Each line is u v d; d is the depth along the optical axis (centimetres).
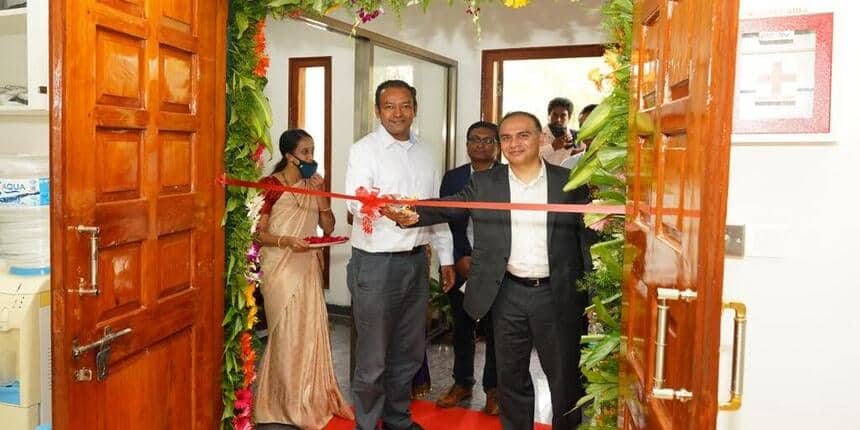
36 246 212
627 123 184
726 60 100
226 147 224
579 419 260
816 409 181
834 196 177
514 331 247
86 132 156
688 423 110
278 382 310
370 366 264
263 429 304
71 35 150
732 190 183
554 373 246
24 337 198
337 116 497
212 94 208
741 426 187
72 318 155
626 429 165
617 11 190
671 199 125
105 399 169
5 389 201
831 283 178
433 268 451
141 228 178
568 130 430
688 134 113
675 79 123
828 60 173
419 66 439
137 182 177
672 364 123
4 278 206
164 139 187
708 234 103
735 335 132
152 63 179
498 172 252
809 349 181
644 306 144
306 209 324
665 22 131
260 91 236
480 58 471
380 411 269
